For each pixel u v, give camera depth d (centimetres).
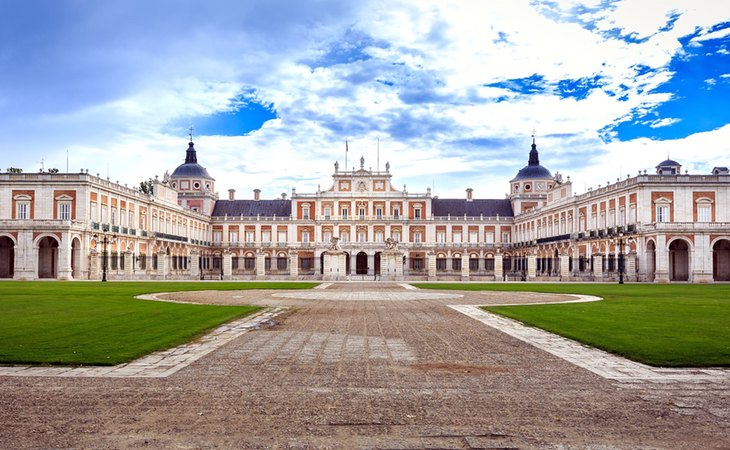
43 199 7362
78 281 6256
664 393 1233
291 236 12394
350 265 12069
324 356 1638
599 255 7619
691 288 5041
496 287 5562
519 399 1186
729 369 1466
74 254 7225
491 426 1016
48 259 7406
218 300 3578
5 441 941
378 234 12306
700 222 6819
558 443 937
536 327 2264
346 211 12331
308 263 12250
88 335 1933
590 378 1370
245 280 7419
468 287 5575
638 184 7181
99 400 1171
